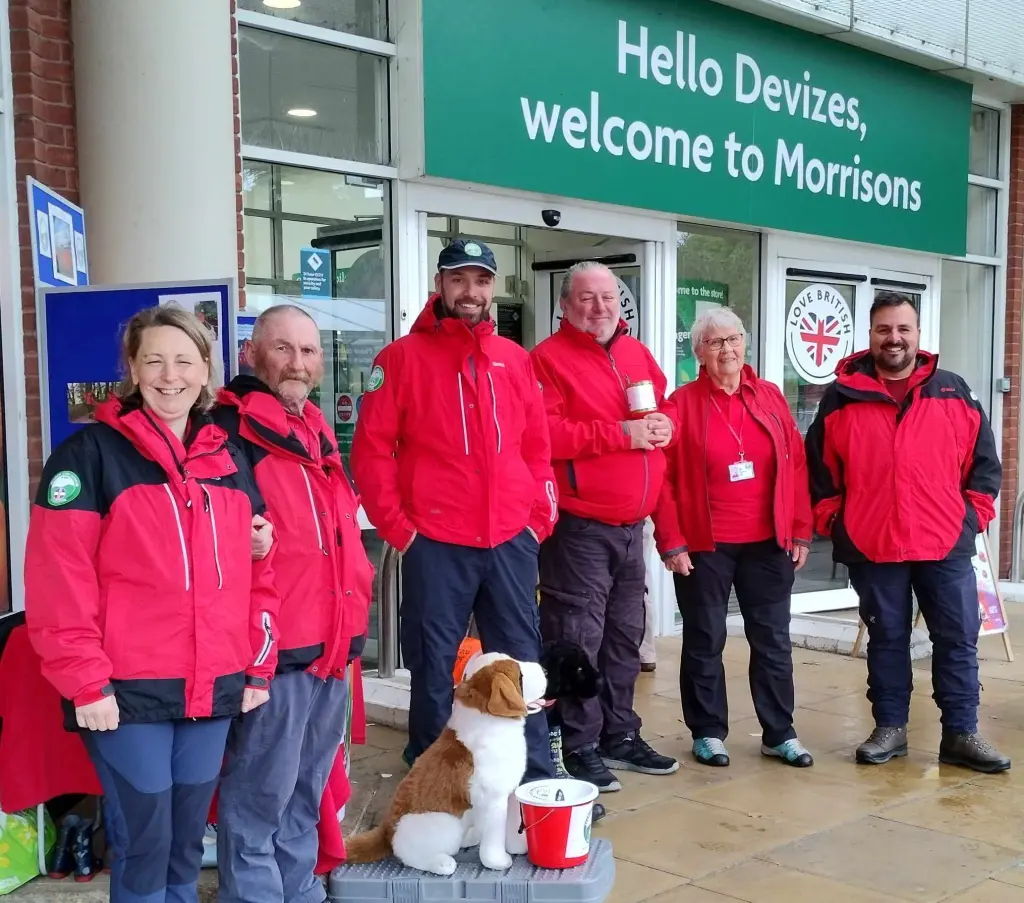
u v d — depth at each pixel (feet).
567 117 18.70
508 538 11.50
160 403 7.79
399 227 17.52
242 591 8.04
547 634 13.17
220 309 10.43
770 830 12.09
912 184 25.62
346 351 17.38
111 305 10.55
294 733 8.77
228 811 8.79
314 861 9.48
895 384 14.37
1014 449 29.22
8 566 13.41
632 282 21.54
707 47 20.90
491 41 17.56
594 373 13.10
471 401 11.28
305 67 16.52
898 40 23.75
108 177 13.61
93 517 7.46
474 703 10.06
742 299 23.43
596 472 12.85
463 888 9.78
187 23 13.56
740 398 14.03
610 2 19.17
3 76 13.15
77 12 13.62
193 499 7.77
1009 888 10.64
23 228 13.48
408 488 11.38
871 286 25.66
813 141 23.20
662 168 20.34
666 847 11.60
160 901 8.04
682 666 14.53
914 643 20.13
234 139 14.60
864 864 11.19
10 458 13.37
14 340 13.33
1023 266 28.99
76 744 9.72
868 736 15.62
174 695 7.63
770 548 14.11
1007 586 27.07
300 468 8.85
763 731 14.58
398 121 17.30
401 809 10.18
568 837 10.02
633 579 13.57
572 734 13.16
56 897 9.73
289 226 16.58
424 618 11.29
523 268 21.49
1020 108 28.66
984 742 14.21
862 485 14.25
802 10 21.66
